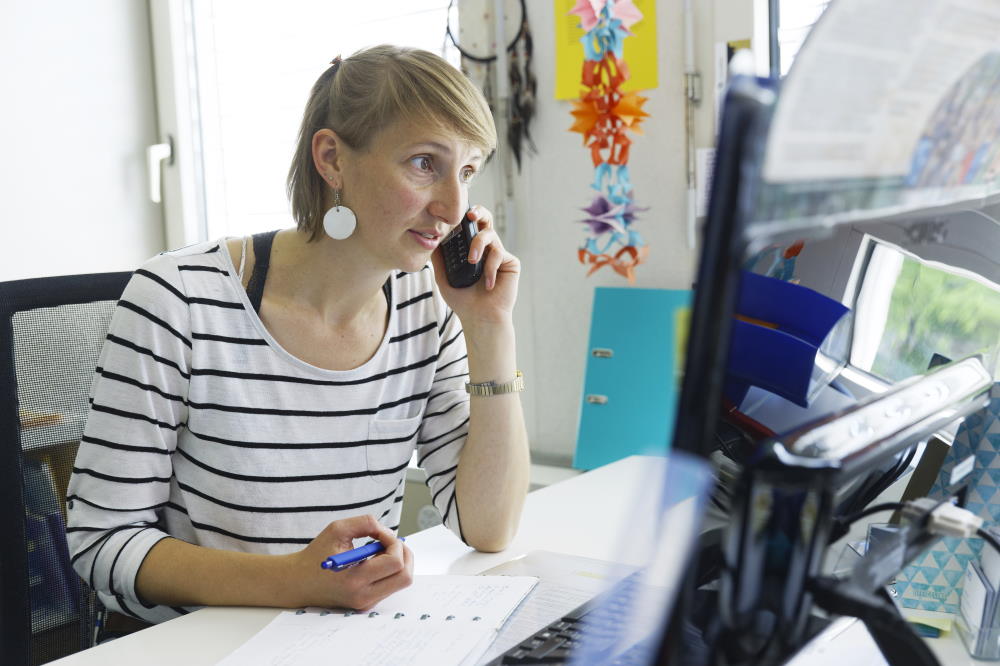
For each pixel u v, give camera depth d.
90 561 0.95
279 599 0.86
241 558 0.89
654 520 0.37
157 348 1.00
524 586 0.87
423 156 0.99
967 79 0.42
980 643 0.72
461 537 1.07
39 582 1.09
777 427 0.48
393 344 1.15
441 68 1.00
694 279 0.33
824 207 0.36
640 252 1.77
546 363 1.95
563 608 0.82
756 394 0.48
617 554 0.38
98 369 1.01
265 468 1.05
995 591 0.71
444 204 1.00
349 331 1.10
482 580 0.89
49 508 1.11
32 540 1.09
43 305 1.15
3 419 1.07
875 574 0.50
